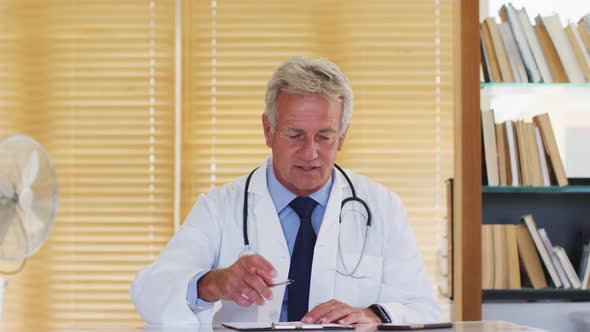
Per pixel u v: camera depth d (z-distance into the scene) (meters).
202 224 1.89
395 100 3.43
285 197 1.89
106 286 3.39
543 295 2.46
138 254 3.41
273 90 1.77
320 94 1.72
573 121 2.69
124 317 3.38
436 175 3.39
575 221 2.62
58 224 3.40
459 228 2.40
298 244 1.85
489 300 2.46
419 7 3.45
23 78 3.41
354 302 1.84
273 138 1.82
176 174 3.42
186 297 1.59
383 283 1.90
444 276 2.98
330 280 1.82
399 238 1.94
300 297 1.81
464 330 1.28
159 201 3.41
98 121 3.42
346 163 3.40
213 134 3.42
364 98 3.43
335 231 1.86
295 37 3.44
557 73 2.51
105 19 3.44
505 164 2.50
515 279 2.47
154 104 3.42
